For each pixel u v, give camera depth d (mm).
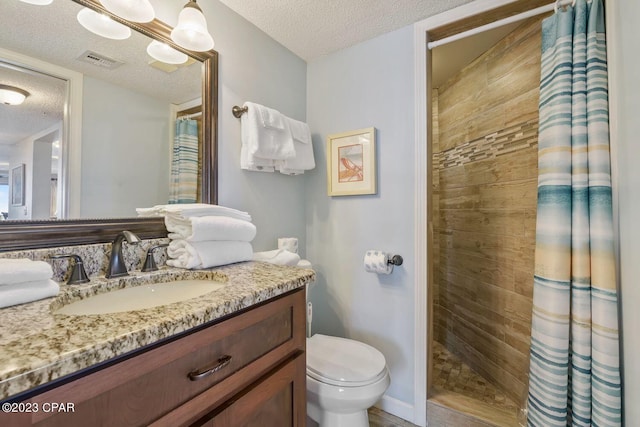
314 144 1845
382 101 1586
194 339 609
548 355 1016
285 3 1339
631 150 860
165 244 1077
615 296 911
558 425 986
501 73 1645
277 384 812
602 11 993
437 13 1413
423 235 1457
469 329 1906
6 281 630
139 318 559
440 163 2229
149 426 531
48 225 842
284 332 852
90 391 461
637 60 833
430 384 1506
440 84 2213
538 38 1421
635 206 847
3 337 477
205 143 1264
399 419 1492
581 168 990
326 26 1510
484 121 1773
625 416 882
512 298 1570
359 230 1666
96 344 459
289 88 1731
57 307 695
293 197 1774
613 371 895
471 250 1896
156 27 1094
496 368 1664
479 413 1355
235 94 1398
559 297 1001
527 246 1482
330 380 1108
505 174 1621
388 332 1564
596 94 972
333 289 1763
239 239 1147
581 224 980
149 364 535
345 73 1716
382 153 1585
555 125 1040
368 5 1353
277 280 860
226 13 1360
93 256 903
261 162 1428
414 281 1482
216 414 643
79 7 930
